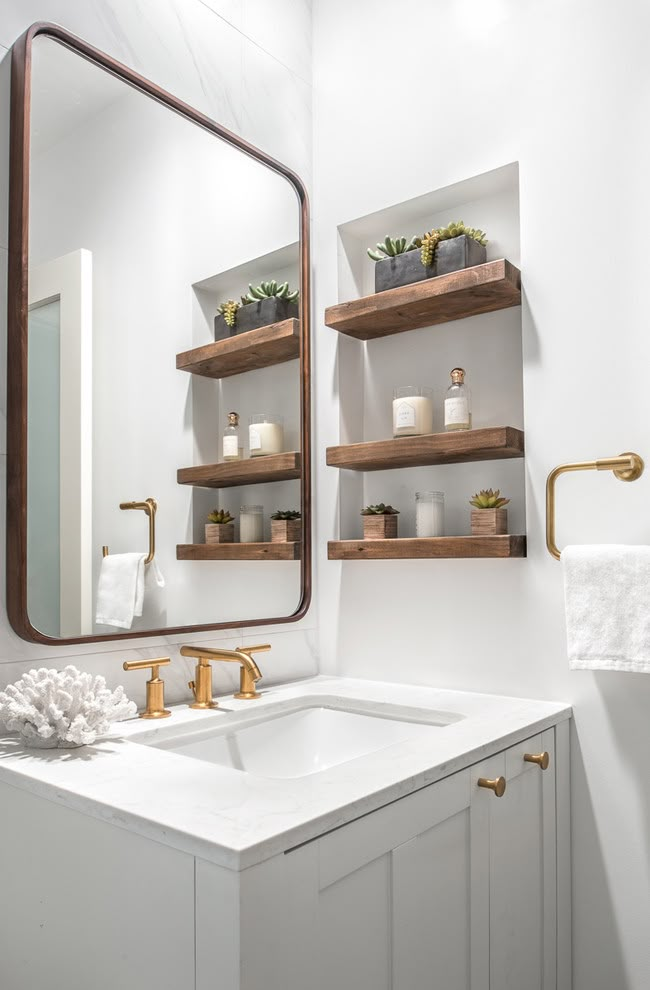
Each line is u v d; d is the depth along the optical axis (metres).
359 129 1.81
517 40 1.56
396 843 0.94
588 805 1.41
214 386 1.57
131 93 1.42
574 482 1.45
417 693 1.57
